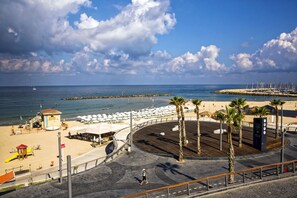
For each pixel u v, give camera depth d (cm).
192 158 3089
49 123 6644
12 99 18462
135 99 19125
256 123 3491
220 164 2902
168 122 5906
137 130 4906
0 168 3569
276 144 3700
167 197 2027
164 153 3319
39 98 19600
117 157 3212
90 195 2198
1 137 5716
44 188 2369
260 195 1983
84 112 10844
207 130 4838
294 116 7519
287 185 2170
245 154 3225
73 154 4162
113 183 2444
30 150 4191
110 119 7531
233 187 2147
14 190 2339
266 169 2662
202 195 2028
